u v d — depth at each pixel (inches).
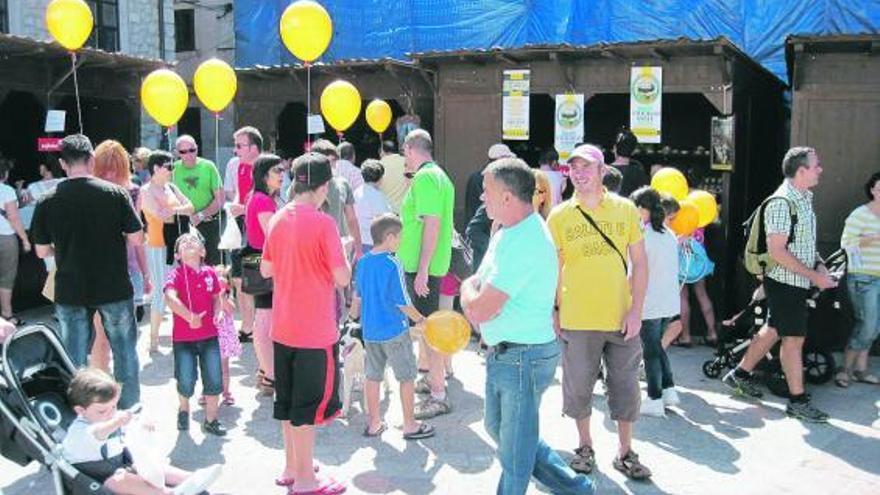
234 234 269.3
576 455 202.4
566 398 199.5
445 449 216.4
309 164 179.3
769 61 468.8
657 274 232.4
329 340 182.1
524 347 152.9
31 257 385.1
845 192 317.7
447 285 290.0
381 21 578.2
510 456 155.1
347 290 281.6
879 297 267.6
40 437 150.8
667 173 288.5
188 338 221.6
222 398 247.4
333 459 209.5
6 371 151.6
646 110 359.3
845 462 209.3
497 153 293.6
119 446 156.3
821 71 316.2
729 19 476.4
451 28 551.8
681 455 213.0
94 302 210.1
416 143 240.7
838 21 450.3
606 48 351.3
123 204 213.5
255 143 314.8
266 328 252.2
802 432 229.8
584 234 190.5
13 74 397.7
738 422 237.0
